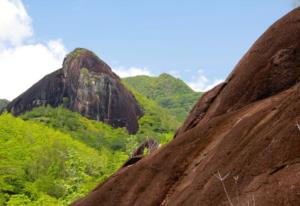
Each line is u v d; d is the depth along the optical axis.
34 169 86.31
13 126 105.12
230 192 12.88
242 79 19.30
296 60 17.84
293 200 10.49
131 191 20.11
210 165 15.23
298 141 11.60
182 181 17.91
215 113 19.73
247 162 12.85
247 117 15.91
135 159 24.69
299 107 12.39
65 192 72.00
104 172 81.38
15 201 68.56
